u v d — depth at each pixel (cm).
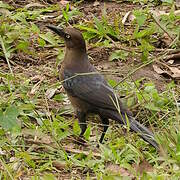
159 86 1410
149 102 1290
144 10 1672
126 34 1585
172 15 1602
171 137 1139
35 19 1631
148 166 1072
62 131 1215
